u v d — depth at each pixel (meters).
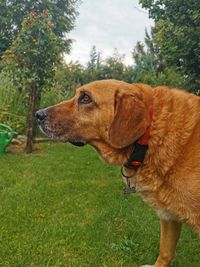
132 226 0.65
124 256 0.55
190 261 0.56
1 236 0.59
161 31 1.28
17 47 1.35
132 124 0.43
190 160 0.42
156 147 0.43
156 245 0.59
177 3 1.20
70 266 0.52
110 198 0.80
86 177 0.96
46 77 1.40
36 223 0.64
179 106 0.45
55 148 1.39
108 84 0.46
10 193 0.79
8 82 1.60
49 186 0.86
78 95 0.47
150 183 0.44
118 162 0.46
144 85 0.47
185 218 0.44
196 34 1.19
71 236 0.60
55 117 0.48
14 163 1.09
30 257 0.53
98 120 0.46
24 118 1.51
